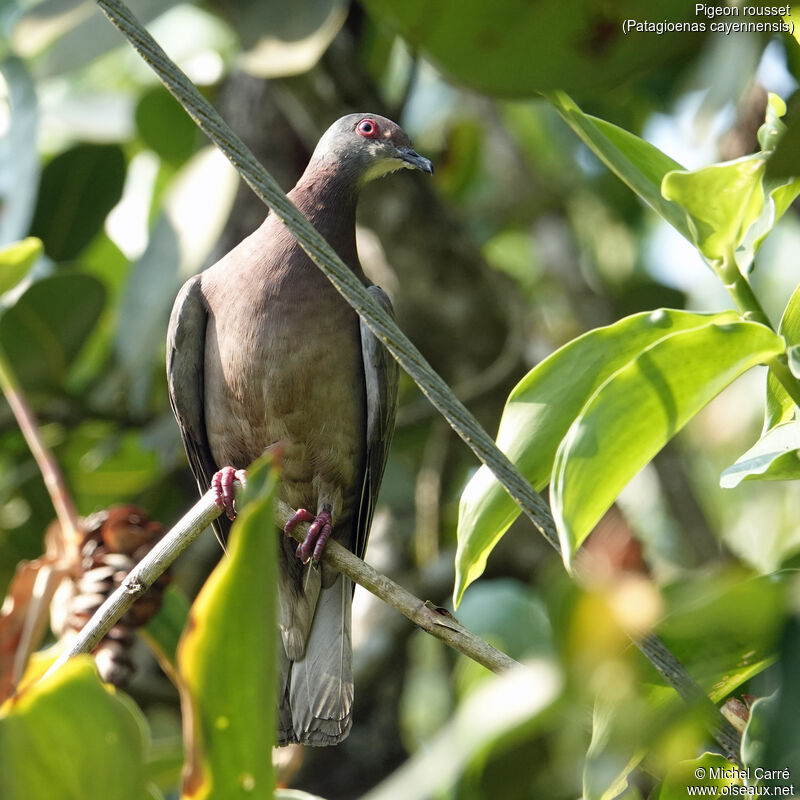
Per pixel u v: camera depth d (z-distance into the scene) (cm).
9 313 966
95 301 977
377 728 1138
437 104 1324
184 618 737
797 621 321
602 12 317
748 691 528
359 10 1081
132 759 414
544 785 502
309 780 1117
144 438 1034
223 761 405
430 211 1111
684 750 375
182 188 1016
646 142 538
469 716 343
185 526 553
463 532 496
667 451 1130
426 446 1182
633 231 1332
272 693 394
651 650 397
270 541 369
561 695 298
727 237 488
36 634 697
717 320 495
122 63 1299
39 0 949
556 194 1295
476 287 1137
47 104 1200
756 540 1246
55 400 1038
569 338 1240
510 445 499
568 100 534
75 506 1111
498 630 974
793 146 306
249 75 1149
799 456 496
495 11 317
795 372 450
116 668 695
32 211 1029
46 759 406
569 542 418
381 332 450
